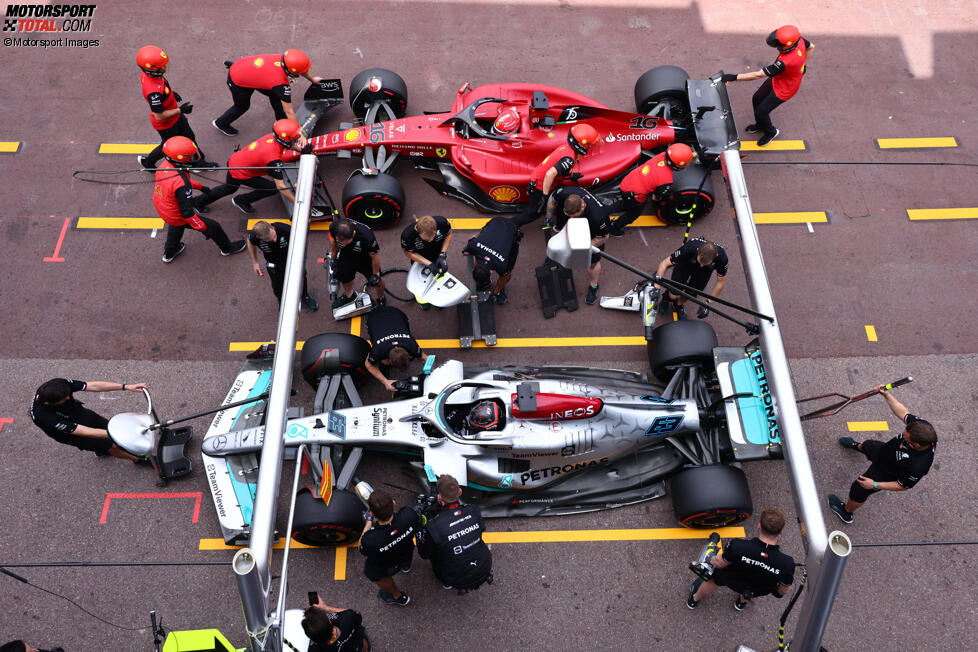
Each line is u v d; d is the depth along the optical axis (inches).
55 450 309.7
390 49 445.7
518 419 280.1
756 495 302.7
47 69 431.5
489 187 365.1
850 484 307.4
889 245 374.6
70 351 336.2
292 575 283.3
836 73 440.8
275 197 390.9
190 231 377.1
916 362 338.3
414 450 285.3
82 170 392.8
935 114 423.5
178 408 322.3
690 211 340.5
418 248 312.7
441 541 246.8
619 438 284.7
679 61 443.8
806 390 331.0
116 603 276.4
